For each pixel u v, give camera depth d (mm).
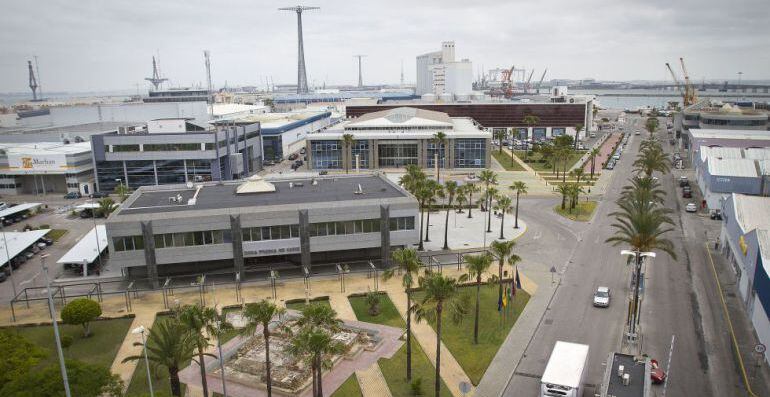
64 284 83812
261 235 82688
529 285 79062
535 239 101688
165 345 49375
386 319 68875
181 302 75312
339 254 90188
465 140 175500
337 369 57094
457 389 53094
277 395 52719
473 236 104125
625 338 62562
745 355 58719
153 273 80188
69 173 148875
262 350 61062
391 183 101438
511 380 54562
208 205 86125
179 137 148875
